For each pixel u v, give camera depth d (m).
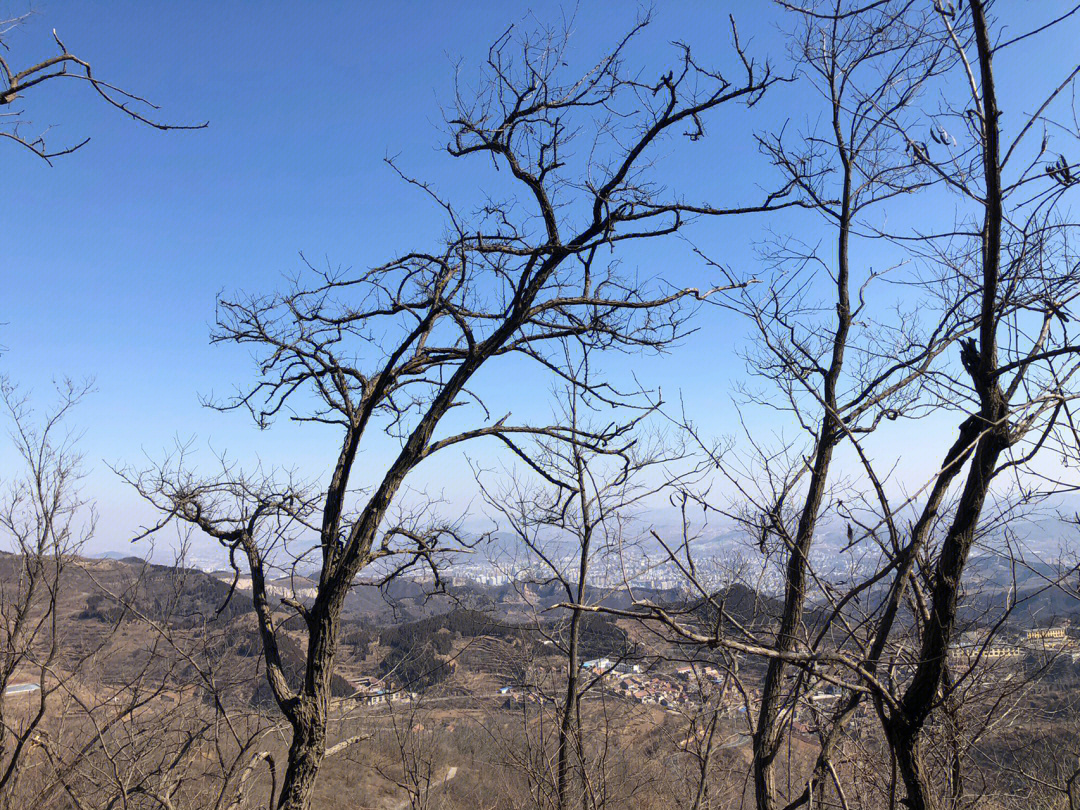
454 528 6.10
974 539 2.96
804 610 4.35
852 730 4.39
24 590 6.57
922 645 2.77
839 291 5.52
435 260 6.00
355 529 5.30
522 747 7.21
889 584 3.39
